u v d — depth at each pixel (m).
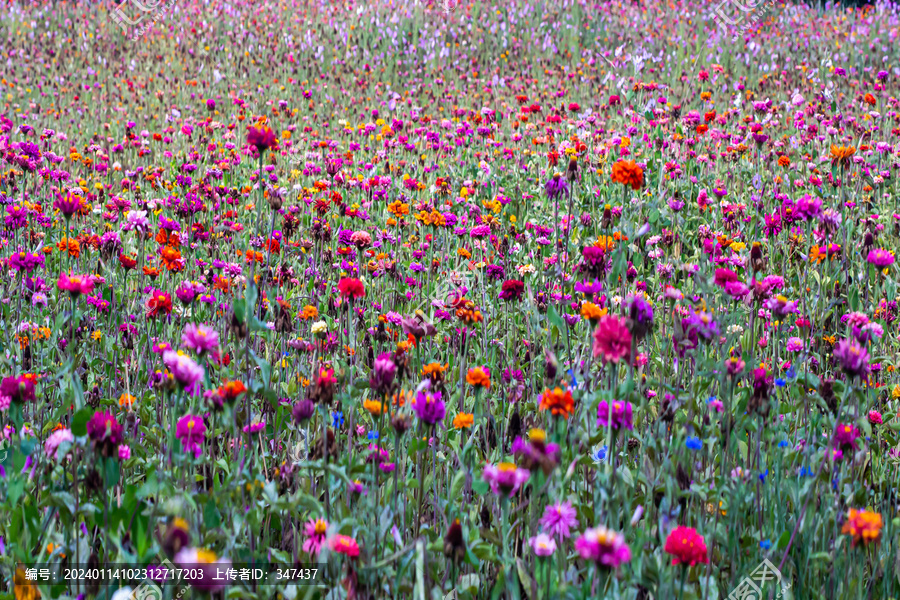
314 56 17.47
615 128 10.24
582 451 2.80
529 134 9.94
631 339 2.49
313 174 8.28
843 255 5.33
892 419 3.57
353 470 2.51
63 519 2.39
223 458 3.03
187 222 6.31
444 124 9.77
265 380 2.82
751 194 7.23
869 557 2.72
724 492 2.71
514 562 2.27
